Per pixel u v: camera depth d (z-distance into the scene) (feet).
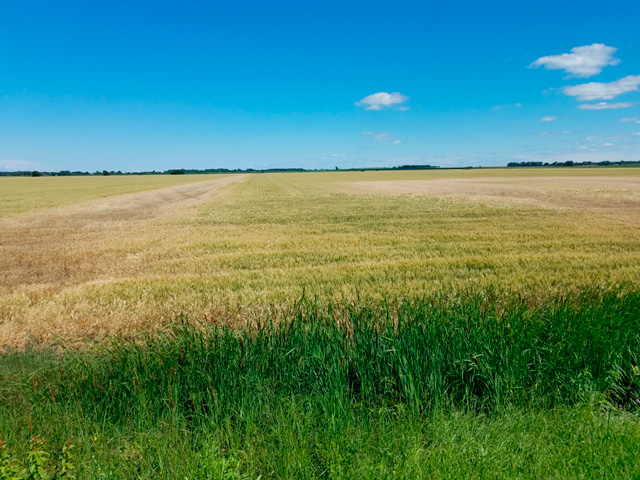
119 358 13.83
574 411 11.48
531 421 11.03
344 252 41.16
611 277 28.91
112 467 9.57
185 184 254.27
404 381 12.46
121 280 31.60
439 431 10.43
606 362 13.33
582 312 15.31
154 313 23.17
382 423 10.64
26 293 28.89
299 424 10.63
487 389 12.71
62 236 55.83
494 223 61.36
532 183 184.44
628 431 10.29
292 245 46.09
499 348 13.52
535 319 14.96
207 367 12.96
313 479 9.07
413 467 8.96
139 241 50.57
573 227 55.93
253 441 10.43
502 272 31.32
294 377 12.80
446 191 141.28
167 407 11.78
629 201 94.68
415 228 57.98
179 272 34.96
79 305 24.99
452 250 41.37
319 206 94.94
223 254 41.55
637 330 14.48
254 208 93.09
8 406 12.83
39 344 19.61
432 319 14.58
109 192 170.09
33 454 8.91
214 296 26.09
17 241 51.78
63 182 306.55
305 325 14.87
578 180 207.41
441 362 13.21
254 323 20.44
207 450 9.46
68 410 11.91
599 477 8.80
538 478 8.80
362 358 13.44
